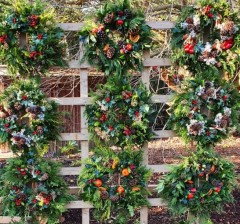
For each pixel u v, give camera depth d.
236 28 2.49
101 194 2.67
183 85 2.64
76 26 2.58
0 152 3.90
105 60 2.54
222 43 2.54
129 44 2.51
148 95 2.60
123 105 2.57
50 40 2.47
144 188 2.72
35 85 2.57
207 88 2.57
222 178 2.74
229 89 2.62
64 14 3.44
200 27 2.53
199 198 2.71
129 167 2.66
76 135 2.68
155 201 2.78
